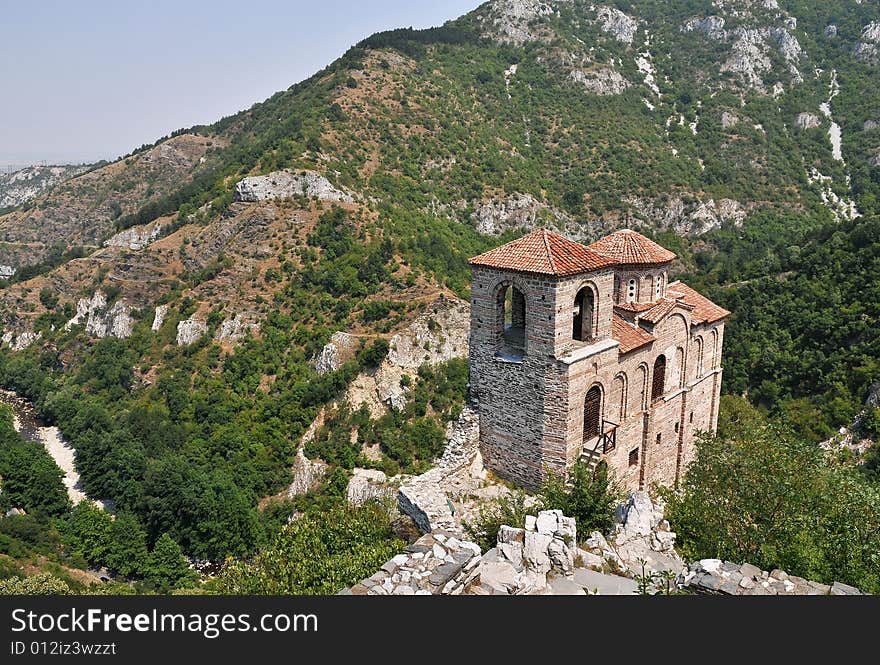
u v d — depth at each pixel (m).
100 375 120.94
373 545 27.19
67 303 150.00
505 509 26.12
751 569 18.00
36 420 119.69
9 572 61.66
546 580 19.50
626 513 25.59
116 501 84.75
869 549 22.09
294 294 111.12
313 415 88.94
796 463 26.25
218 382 99.94
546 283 29.25
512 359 31.56
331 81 183.50
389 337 94.62
